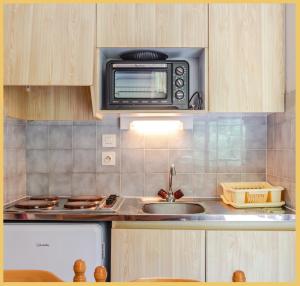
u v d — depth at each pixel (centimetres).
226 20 221
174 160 254
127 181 254
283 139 223
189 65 244
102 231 200
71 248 193
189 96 238
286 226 200
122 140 254
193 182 254
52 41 215
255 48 221
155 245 197
